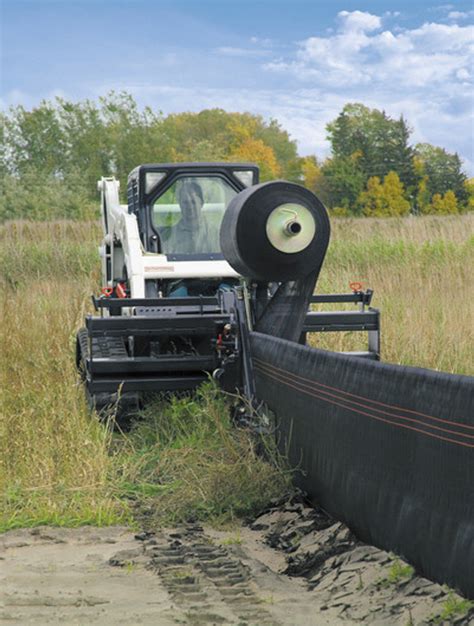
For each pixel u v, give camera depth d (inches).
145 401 398.9
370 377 238.2
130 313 427.8
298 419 291.9
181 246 448.8
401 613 189.5
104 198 556.7
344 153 4160.9
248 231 354.9
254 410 335.0
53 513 286.2
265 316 369.1
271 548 257.1
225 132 4992.6
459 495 195.3
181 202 450.9
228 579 224.4
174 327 378.9
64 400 404.5
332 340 524.4
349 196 4050.2
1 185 2143.2
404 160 4084.6
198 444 349.1
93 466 320.8
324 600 207.0
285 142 5103.3
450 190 3981.3
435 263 845.8
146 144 2997.0
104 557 247.6
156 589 214.8
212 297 400.2
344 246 928.9
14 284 933.8
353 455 247.9
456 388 198.7
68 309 652.1
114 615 193.5
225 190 454.6
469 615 179.2
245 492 295.4
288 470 297.3
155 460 346.3
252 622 189.3
